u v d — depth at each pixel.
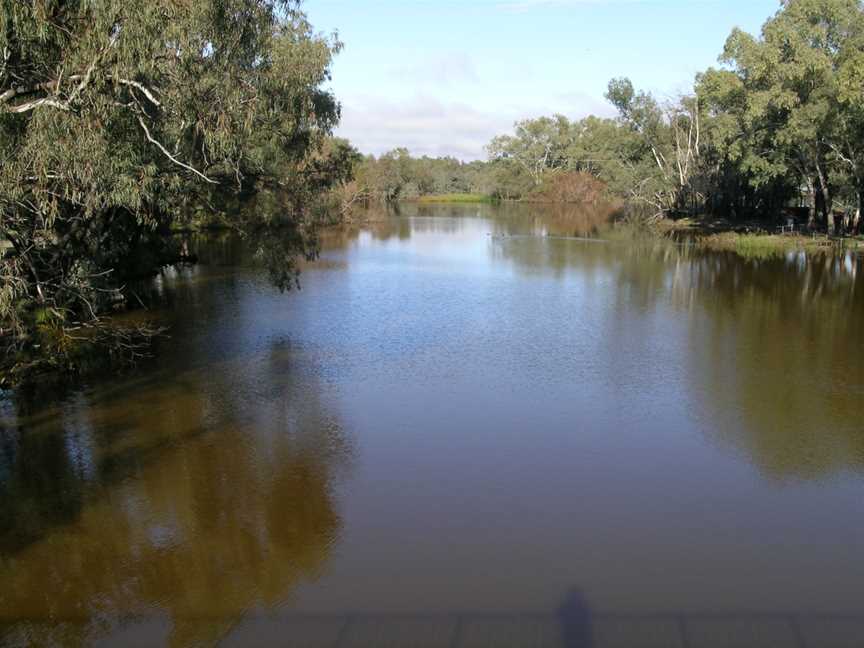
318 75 21.27
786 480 12.19
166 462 13.02
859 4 37.06
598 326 23.53
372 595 9.08
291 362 19.25
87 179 11.91
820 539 10.32
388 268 38.00
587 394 16.61
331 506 11.38
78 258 20.67
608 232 60.41
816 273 34.22
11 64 11.95
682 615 8.62
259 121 17.98
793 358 19.55
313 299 28.31
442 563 9.77
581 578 9.38
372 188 90.69
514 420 14.98
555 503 11.41
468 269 37.59
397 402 16.11
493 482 12.14
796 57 36.62
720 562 9.75
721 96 41.72
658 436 14.12
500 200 120.69
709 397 16.34
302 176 26.34
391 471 12.61
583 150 114.19
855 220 45.88
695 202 66.81
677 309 26.34
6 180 11.70
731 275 34.34
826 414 15.27
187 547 10.30
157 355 19.89
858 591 9.08
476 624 8.48
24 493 11.91
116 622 8.69
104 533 10.70
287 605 8.90
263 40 15.26
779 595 9.00
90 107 11.58
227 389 17.00
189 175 17.97
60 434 14.26
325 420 15.02
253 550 10.16
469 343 21.30
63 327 19.22
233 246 44.53
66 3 11.48
